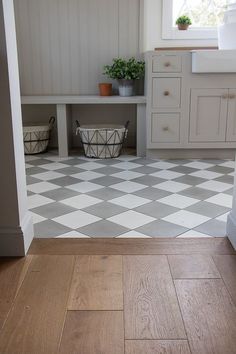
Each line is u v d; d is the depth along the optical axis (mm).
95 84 3717
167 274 1467
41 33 3594
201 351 1060
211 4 3615
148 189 2514
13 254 1626
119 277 1447
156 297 1317
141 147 3459
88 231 1877
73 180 2736
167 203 2252
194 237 1801
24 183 1716
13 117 1532
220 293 1341
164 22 3568
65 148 3479
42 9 3539
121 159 3381
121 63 3432
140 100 3295
